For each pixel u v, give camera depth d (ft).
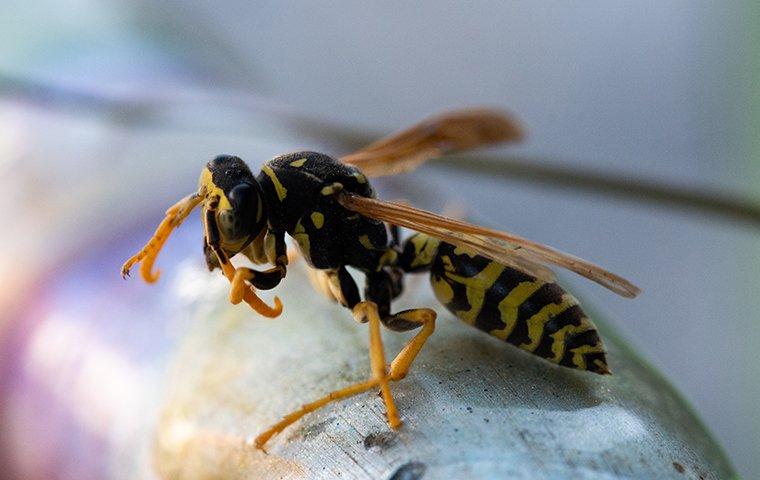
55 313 0.34
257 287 0.34
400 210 0.34
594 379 0.32
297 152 0.35
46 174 0.37
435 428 0.30
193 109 0.38
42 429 0.34
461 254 0.34
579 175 0.40
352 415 0.31
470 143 0.37
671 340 0.48
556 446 0.30
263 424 0.31
